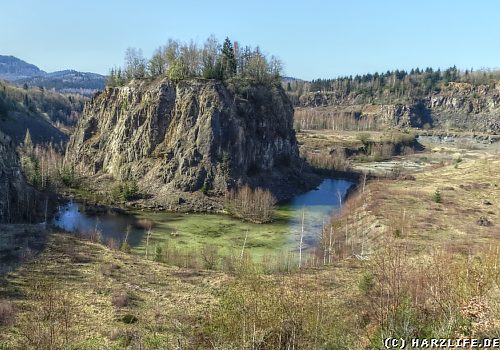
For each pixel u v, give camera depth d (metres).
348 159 193.00
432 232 71.81
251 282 32.03
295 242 86.88
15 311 40.34
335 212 106.56
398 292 27.14
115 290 49.09
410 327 24.31
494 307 24.39
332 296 39.41
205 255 70.06
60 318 39.16
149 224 98.75
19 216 90.19
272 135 145.00
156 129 133.75
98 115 152.62
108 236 87.88
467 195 105.56
